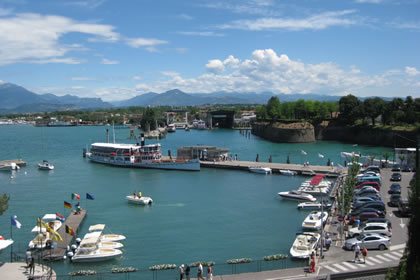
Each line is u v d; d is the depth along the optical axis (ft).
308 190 337.93
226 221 263.08
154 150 521.65
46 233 212.43
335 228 213.66
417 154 346.33
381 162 404.36
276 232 238.89
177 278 168.86
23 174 465.06
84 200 329.31
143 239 228.22
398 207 231.50
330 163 470.39
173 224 257.75
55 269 185.37
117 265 190.39
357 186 296.51
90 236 211.61
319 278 142.31
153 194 349.41
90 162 561.02
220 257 199.62
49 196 346.13
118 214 283.38
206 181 408.67
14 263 169.48
